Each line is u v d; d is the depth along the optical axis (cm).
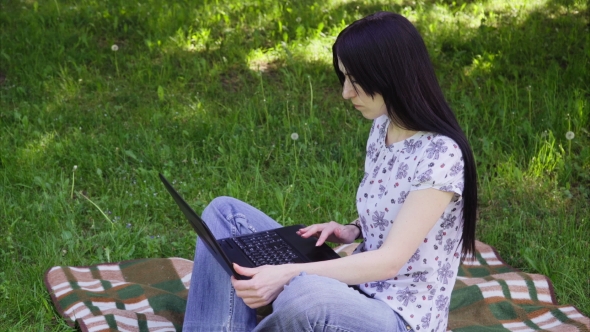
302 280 222
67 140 484
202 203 416
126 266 362
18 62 599
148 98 556
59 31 657
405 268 234
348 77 228
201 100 545
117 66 593
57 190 429
